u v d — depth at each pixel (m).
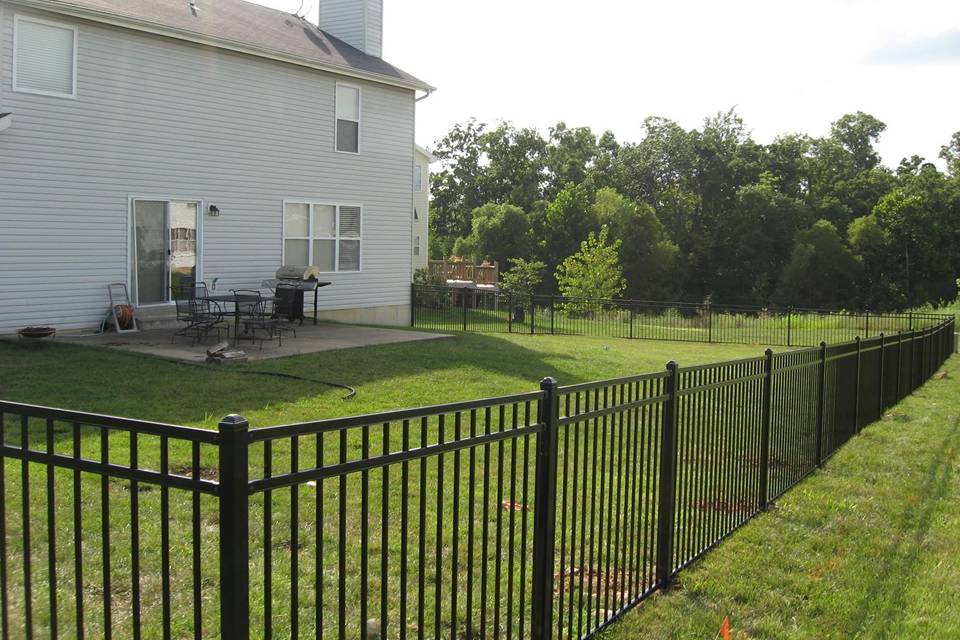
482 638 3.65
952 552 6.09
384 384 10.60
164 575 2.60
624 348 19.28
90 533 5.02
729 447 6.43
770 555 5.92
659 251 62.19
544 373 12.52
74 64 14.07
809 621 4.81
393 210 20.94
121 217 14.99
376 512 5.76
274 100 17.67
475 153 75.44
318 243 19.02
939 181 65.88
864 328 26.22
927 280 62.84
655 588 5.21
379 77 19.58
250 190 17.33
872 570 5.67
